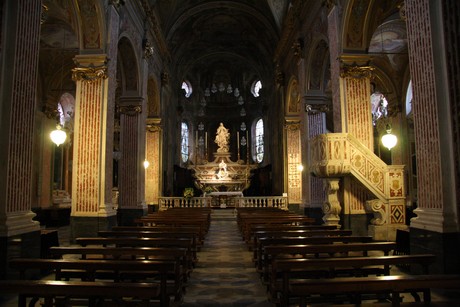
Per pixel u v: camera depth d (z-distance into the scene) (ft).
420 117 21.27
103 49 35.99
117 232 24.31
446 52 19.90
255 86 106.22
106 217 34.09
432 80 20.25
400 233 26.30
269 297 17.33
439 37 20.27
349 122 35.27
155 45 62.49
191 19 77.51
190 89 107.04
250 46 89.10
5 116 19.62
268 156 93.50
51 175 65.72
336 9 37.14
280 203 65.41
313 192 49.44
